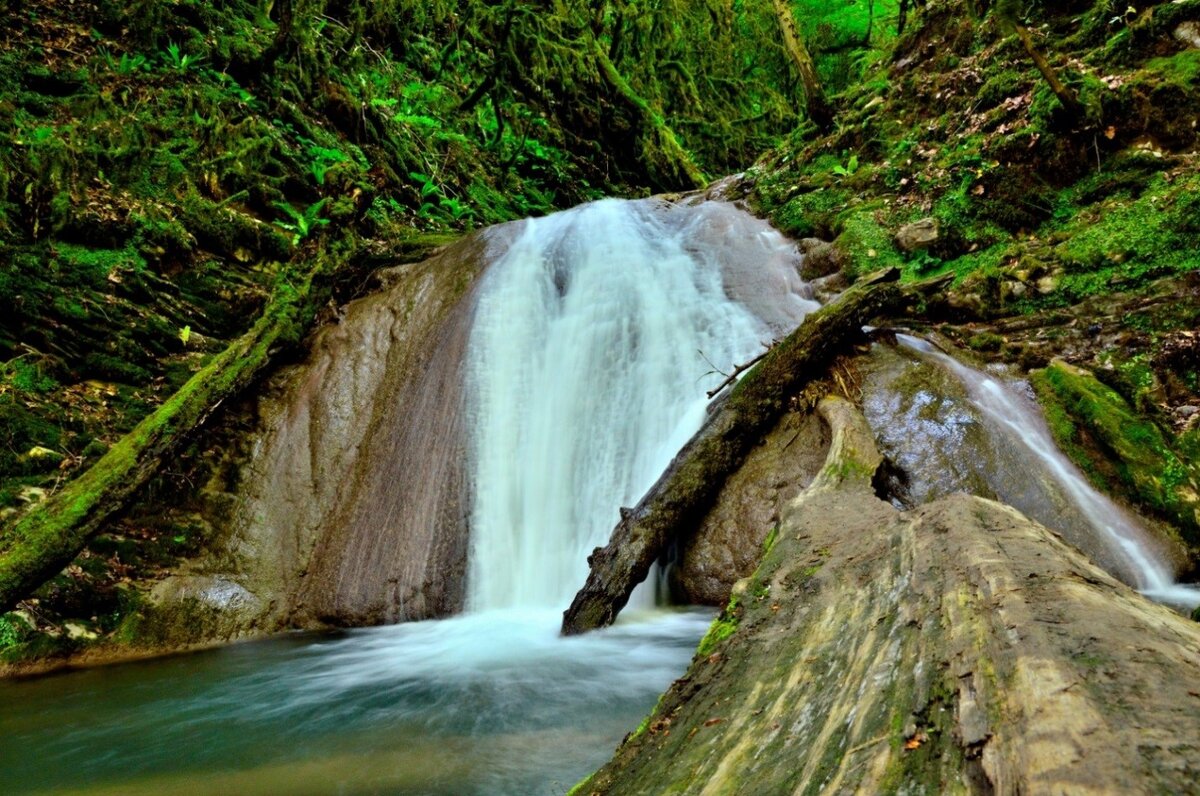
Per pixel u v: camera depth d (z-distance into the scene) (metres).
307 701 3.94
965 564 2.19
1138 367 5.41
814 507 3.90
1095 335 5.80
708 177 17.19
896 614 2.09
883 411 5.33
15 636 4.67
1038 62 7.06
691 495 4.99
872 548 2.92
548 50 13.63
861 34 18.03
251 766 3.12
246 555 5.80
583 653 4.32
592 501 5.84
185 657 4.99
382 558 5.82
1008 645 1.54
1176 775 0.95
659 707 2.40
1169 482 4.70
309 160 9.52
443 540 5.81
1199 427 4.91
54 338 6.17
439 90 14.23
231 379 6.14
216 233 7.58
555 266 7.70
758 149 17.91
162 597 5.33
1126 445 4.91
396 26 14.26
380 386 6.88
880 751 1.37
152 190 7.47
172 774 3.07
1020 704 1.28
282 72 10.59
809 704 1.80
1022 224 7.11
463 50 14.56
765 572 3.15
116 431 6.06
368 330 7.29
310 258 7.65
